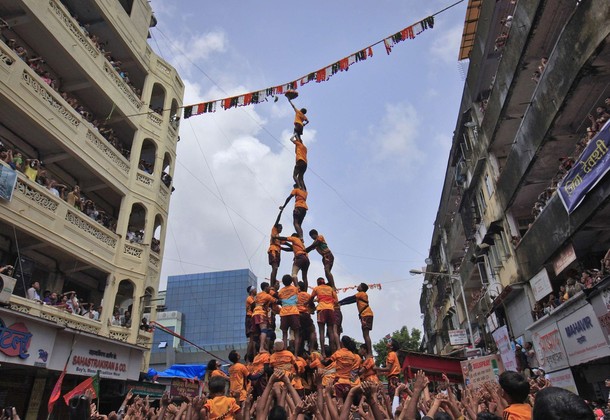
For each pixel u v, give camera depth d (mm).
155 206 21797
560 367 13797
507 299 19234
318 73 13289
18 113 15305
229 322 59281
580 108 13117
